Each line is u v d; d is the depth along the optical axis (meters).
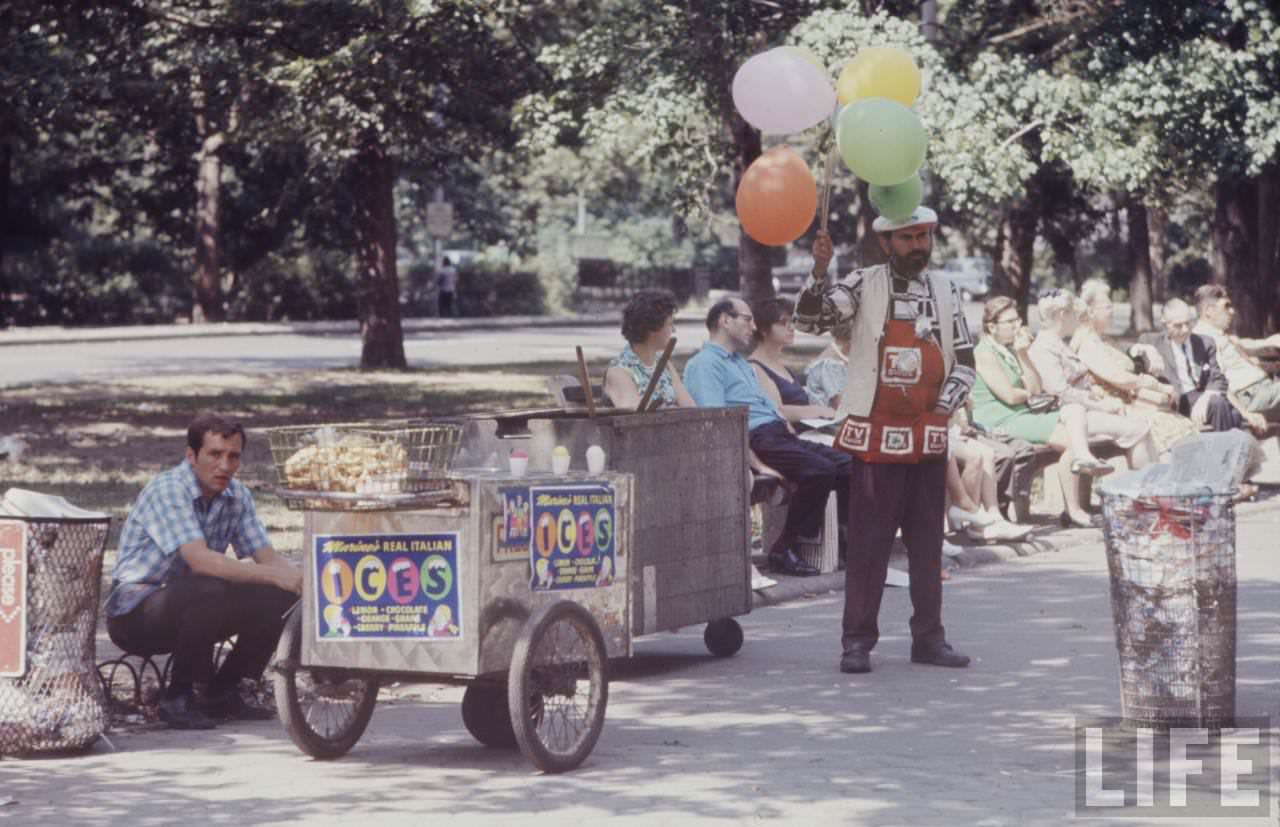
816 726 8.24
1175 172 24.89
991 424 15.06
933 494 9.73
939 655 9.72
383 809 6.74
